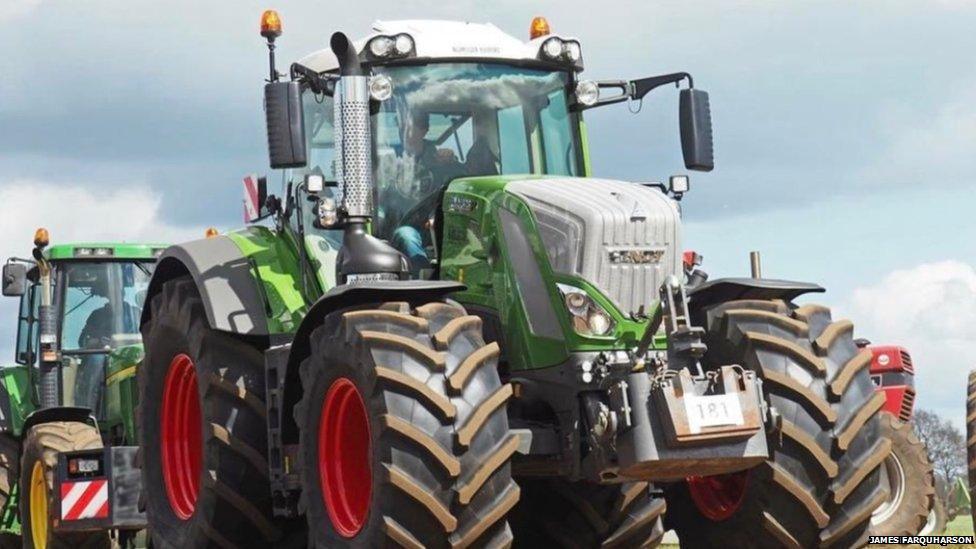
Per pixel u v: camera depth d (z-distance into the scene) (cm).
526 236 1095
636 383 1002
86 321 1975
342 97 1116
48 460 1689
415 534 983
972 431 1563
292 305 1202
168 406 1344
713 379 1001
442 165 1207
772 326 1052
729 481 1115
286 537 1242
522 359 1095
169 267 1342
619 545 1211
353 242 1102
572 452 1055
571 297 1061
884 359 2062
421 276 1178
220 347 1234
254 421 1220
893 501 1812
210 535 1229
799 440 1018
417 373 988
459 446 975
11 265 2048
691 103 1195
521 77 1239
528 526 1252
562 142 1248
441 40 1220
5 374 2112
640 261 1071
